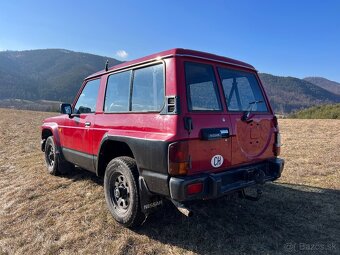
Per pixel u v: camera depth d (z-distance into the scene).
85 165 5.15
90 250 3.52
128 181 3.83
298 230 3.90
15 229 4.11
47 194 5.34
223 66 3.89
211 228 3.96
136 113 3.85
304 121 20.33
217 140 3.50
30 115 29.59
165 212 4.38
